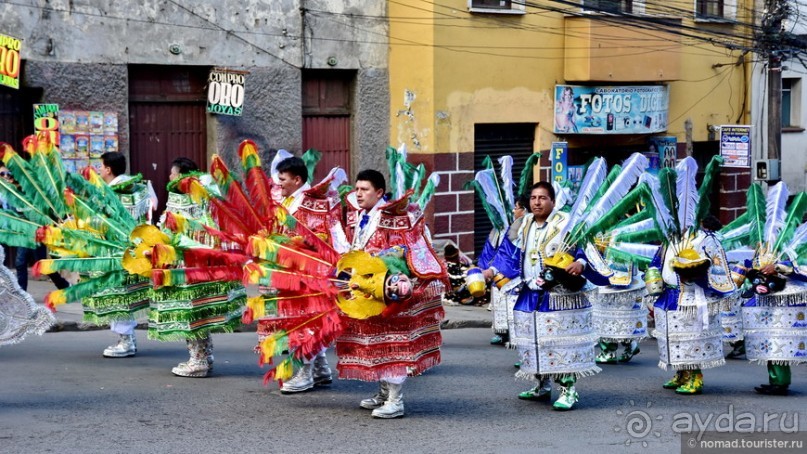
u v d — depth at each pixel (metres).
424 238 8.16
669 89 22.09
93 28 15.30
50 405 8.28
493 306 12.41
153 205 10.66
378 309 7.65
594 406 9.06
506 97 19.66
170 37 16.11
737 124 23.77
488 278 8.94
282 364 8.01
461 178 19.14
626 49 20.59
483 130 19.67
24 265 12.84
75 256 8.05
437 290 8.20
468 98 19.08
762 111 24.11
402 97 18.89
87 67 15.27
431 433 7.82
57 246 8.01
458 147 19.02
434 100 18.52
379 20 18.70
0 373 9.47
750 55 23.59
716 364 9.77
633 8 20.80
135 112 16.12
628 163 8.79
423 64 18.56
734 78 23.53
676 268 9.50
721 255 9.79
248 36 16.95
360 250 7.87
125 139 15.69
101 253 8.11
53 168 8.10
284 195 9.00
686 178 9.75
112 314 9.98
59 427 7.60
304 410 8.43
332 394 9.11
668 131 22.30
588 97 20.53
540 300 8.70
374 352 8.02
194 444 7.28
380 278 7.59
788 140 25.42
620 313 11.79
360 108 18.62
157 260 7.50
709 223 10.15
